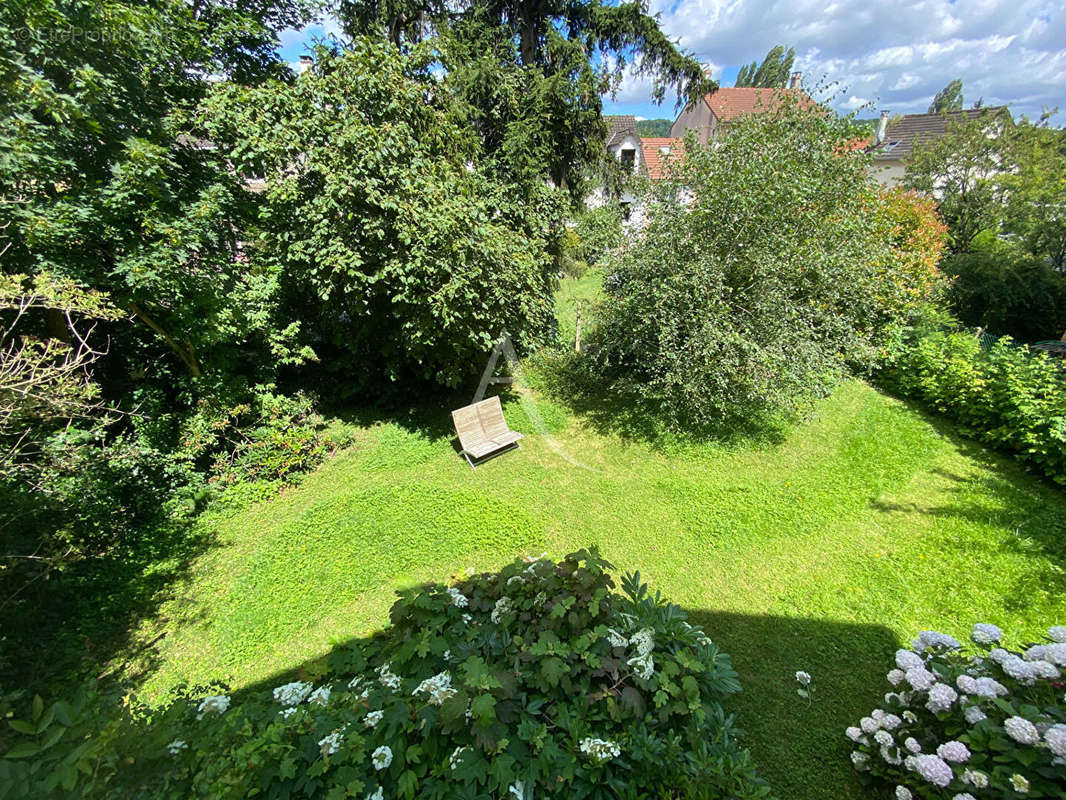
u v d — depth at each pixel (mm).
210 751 1956
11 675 3018
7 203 4074
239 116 5324
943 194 16547
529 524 4977
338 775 1938
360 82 5812
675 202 6578
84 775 1763
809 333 5934
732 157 6168
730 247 6094
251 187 7250
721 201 5906
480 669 2238
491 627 2795
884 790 2537
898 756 2377
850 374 7453
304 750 2035
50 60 4242
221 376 5980
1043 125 14797
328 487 5891
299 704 2393
